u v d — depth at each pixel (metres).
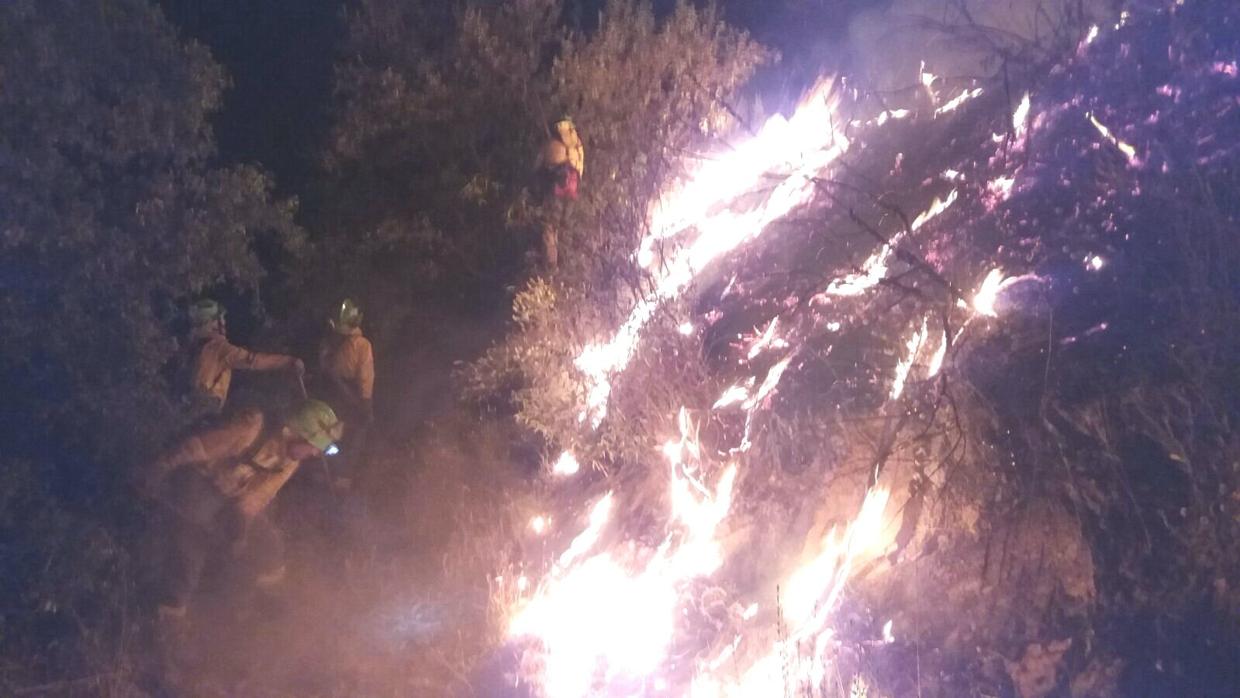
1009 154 7.03
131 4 6.58
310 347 10.66
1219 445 5.62
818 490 6.63
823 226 7.71
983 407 6.22
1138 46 6.43
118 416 6.33
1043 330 6.32
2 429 6.28
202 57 6.99
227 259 7.29
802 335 7.39
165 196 6.71
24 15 5.96
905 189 7.65
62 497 6.46
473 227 10.56
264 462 6.96
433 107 10.79
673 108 10.34
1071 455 5.96
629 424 7.51
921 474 6.13
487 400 8.85
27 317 6.08
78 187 6.23
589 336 7.96
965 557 5.93
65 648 6.29
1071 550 5.69
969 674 5.36
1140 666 5.14
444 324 10.49
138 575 6.66
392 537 7.84
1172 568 5.43
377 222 11.00
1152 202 6.11
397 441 9.36
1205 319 5.77
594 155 10.09
